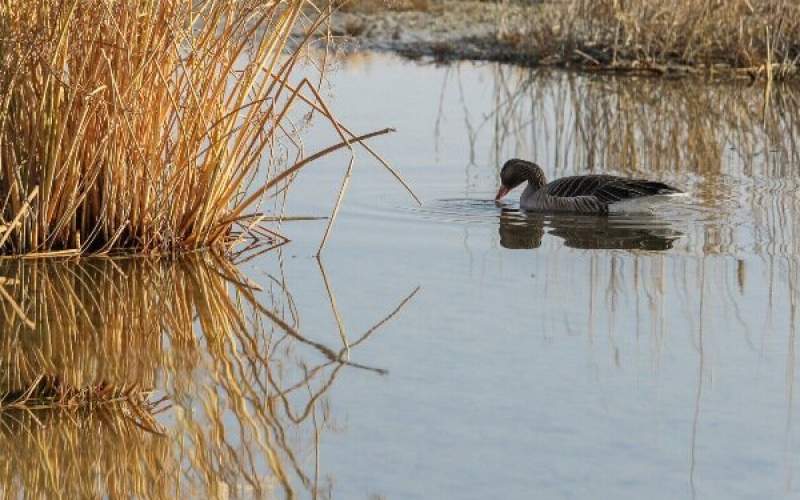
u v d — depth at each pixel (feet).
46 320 40.19
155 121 46.62
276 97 47.98
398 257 49.16
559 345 38.63
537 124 79.61
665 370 36.45
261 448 30.81
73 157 45.78
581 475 29.27
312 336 39.68
